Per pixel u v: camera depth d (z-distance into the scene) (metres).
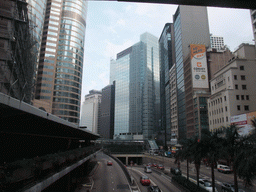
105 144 130.50
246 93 59.72
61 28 112.00
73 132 29.00
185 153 32.28
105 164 65.62
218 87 69.25
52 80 100.12
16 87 37.56
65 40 111.06
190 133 95.75
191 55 95.19
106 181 37.78
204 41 111.25
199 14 115.75
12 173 10.13
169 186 34.59
